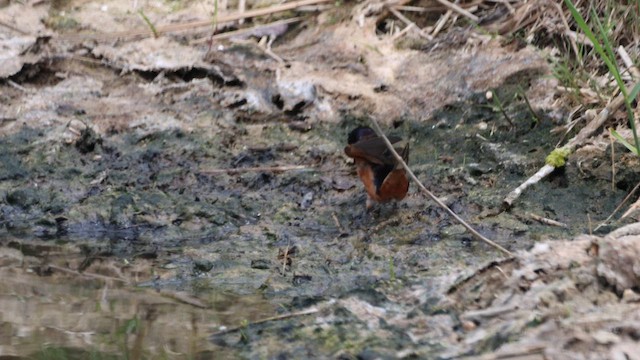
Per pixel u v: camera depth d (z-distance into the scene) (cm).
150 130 1195
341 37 1324
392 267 865
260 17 1373
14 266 952
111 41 1328
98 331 802
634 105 1103
